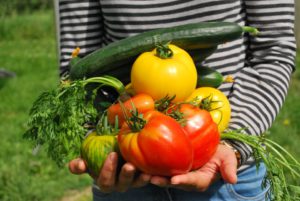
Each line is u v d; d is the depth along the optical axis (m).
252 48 1.13
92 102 0.97
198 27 0.95
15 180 2.45
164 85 0.89
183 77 0.90
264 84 1.08
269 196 1.02
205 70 1.00
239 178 1.11
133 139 0.85
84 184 2.48
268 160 0.96
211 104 0.96
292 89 3.77
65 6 1.19
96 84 0.99
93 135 0.94
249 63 1.13
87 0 1.17
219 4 1.06
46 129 0.95
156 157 0.84
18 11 8.72
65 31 1.20
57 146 0.96
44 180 2.50
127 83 1.02
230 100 1.07
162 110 0.91
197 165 0.91
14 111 3.69
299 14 4.94
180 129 0.86
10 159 2.71
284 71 1.09
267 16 1.09
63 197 2.40
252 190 1.12
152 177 0.88
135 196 1.14
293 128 2.98
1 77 4.73
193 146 0.89
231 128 1.03
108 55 0.96
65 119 0.94
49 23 7.47
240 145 0.97
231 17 1.08
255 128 1.03
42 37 7.21
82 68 0.98
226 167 0.92
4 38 7.14
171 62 0.90
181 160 0.85
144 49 0.95
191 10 1.07
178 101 0.91
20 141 2.98
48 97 0.96
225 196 1.11
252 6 1.09
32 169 2.58
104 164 0.90
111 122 0.94
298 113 3.19
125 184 0.91
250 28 1.01
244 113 1.05
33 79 4.68
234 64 1.09
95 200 1.20
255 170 1.12
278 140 2.78
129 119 0.86
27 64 5.43
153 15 1.09
